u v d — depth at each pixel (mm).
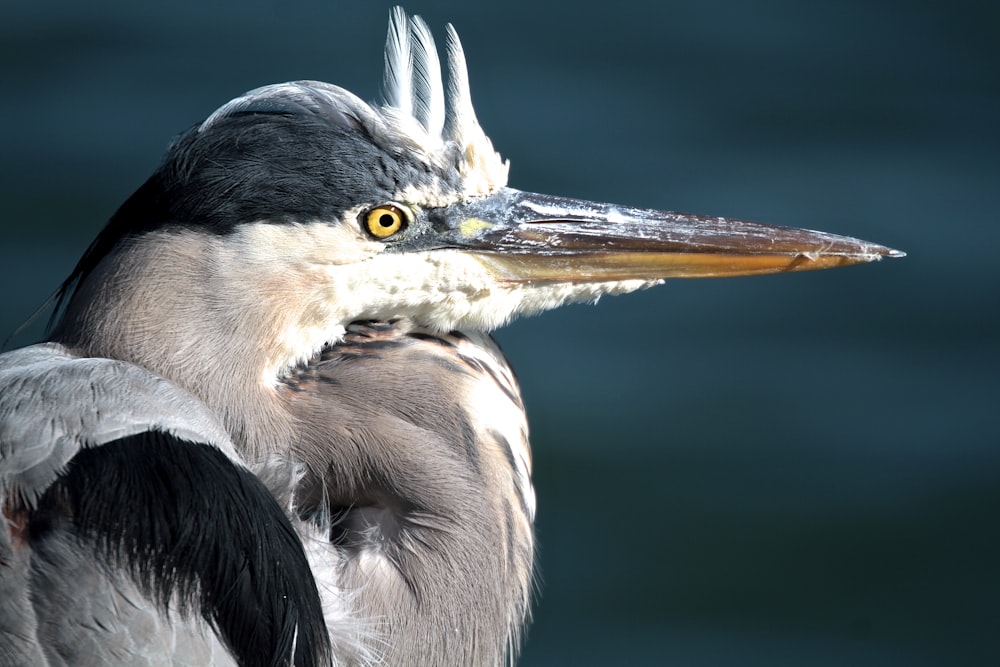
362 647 5168
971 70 17422
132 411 4996
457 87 5906
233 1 17797
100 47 16797
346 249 5527
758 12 18297
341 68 16500
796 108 16625
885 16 18297
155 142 15273
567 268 5996
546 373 13531
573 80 16859
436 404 5543
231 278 5363
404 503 5398
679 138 15953
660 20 18016
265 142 5395
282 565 4922
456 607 5320
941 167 15750
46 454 4793
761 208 14922
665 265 6102
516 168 15250
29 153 15047
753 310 14352
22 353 5352
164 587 4645
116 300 5336
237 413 5363
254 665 4773
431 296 5754
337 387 5535
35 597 4539
